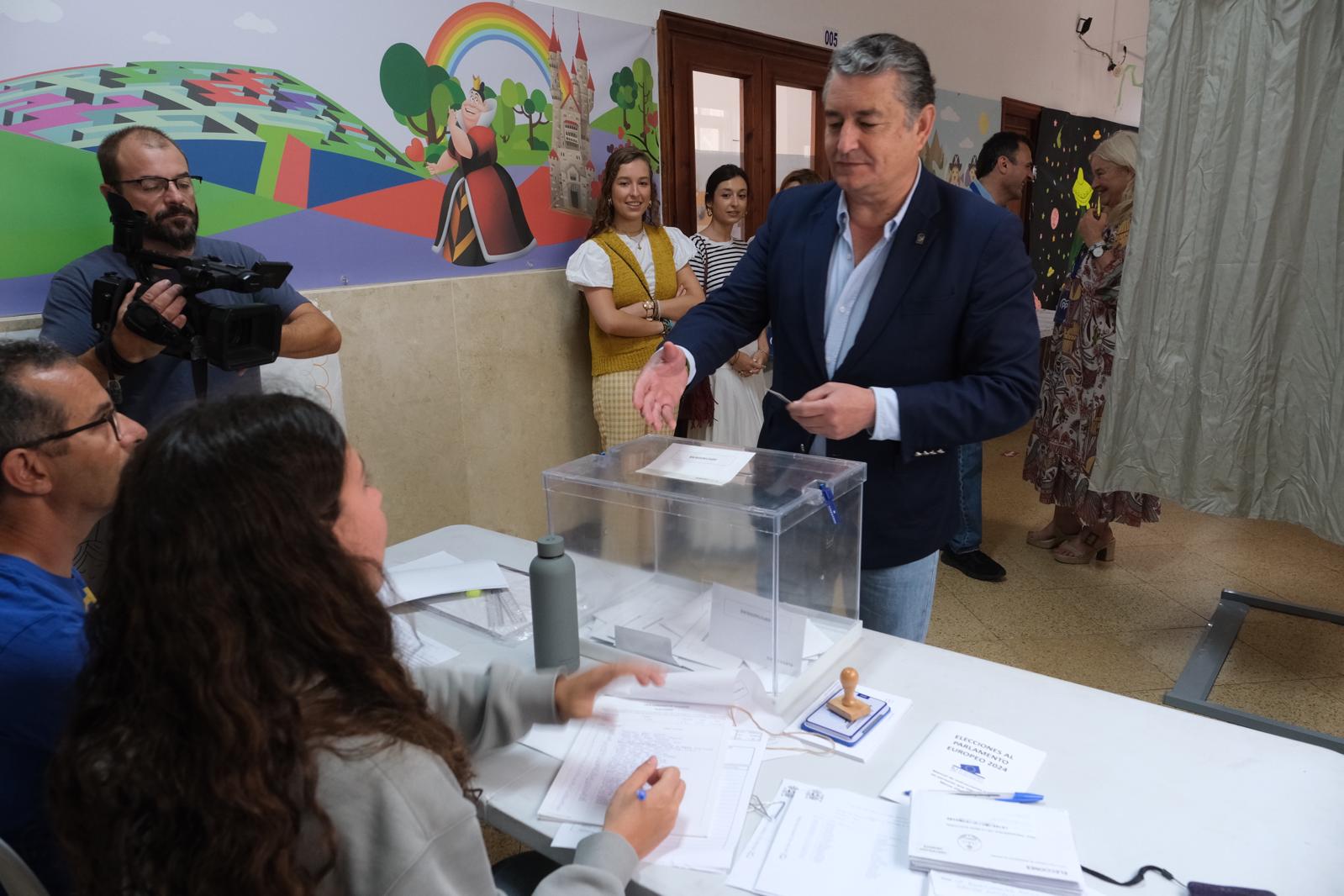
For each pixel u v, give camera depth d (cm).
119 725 61
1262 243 208
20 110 183
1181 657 260
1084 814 89
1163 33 213
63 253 193
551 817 91
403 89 252
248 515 60
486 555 167
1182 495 235
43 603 92
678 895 81
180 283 164
